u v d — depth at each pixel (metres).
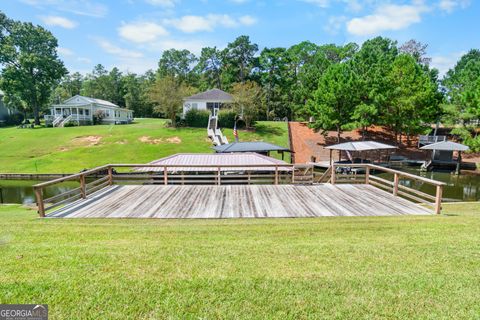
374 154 23.81
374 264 3.13
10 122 41.75
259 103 31.64
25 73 35.47
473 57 46.12
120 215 6.28
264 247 3.70
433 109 25.06
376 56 29.61
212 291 2.55
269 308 2.32
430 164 21.47
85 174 7.93
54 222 5.58
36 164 19.72
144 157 21.27
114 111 39.94
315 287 2.63
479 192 14.35
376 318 2.21
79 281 2.69
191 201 7.56
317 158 24.19
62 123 34.53
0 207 9.28
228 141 25.25
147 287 2.60
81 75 66.50
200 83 54.25
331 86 25.02
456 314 2.25
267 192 8.67
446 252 3.49
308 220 5.74
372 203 7.37
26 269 2.93
